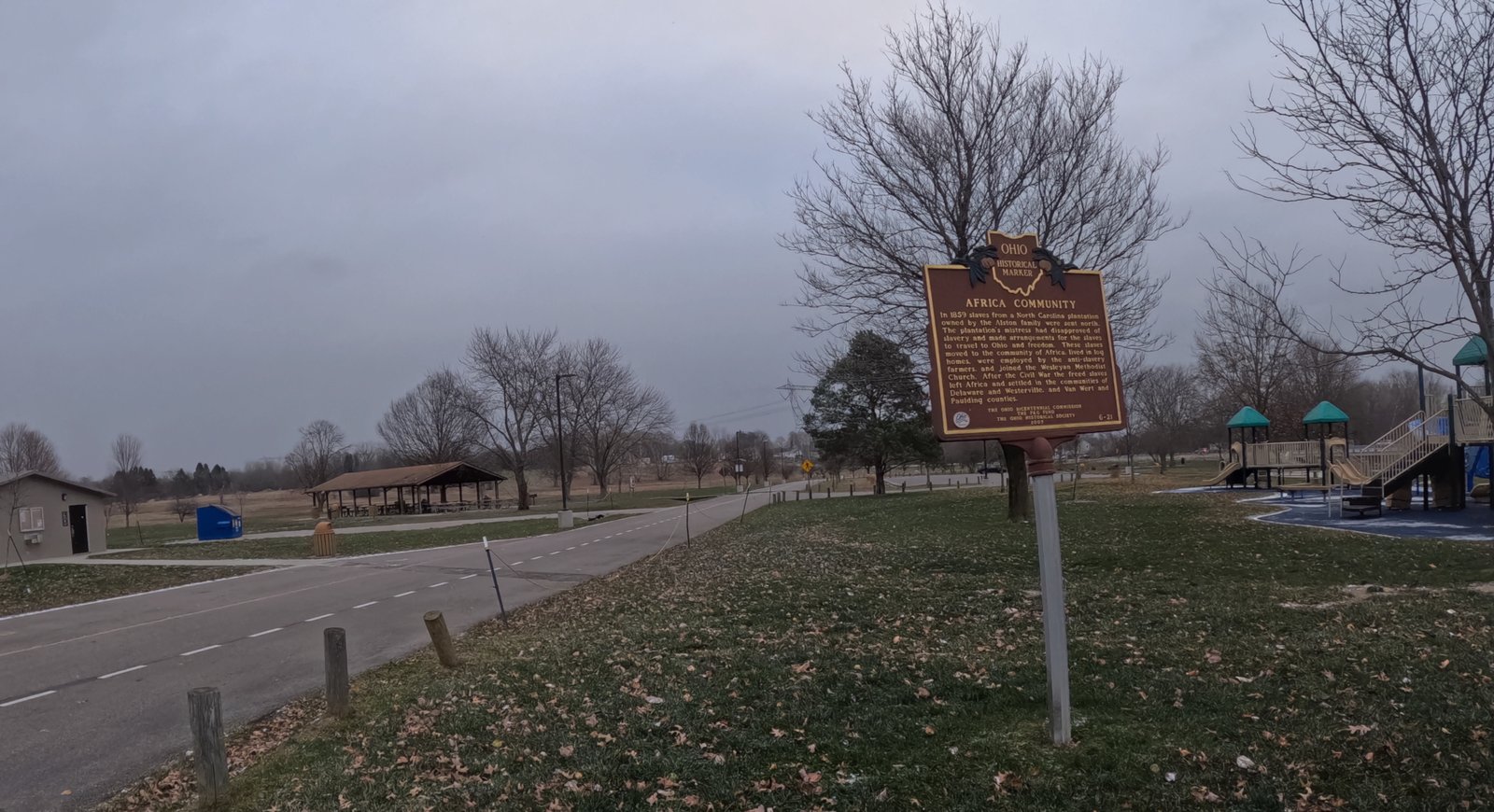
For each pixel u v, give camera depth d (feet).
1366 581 39.32
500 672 30.58
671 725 22.00
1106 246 72.95
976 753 18.53
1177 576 42.88
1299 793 15.81
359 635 42.88
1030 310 20.20
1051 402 19.90
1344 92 22.93
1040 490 19.33
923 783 17.22
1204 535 58.59
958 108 72.02
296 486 407.03
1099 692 22.21
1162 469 187.21
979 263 19.93
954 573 47.14
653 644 32.83
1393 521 66.64
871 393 163.43
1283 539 55.67
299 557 89.71
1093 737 18.97
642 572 63.46
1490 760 16.40
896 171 74.43
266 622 47.80
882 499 138.72
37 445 270.46
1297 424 146.20
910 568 49.88
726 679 26.27
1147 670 24.16
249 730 27.07
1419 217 22.16
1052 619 18.92
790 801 16.81
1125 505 85.76
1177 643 27.37
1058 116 72.33
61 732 27.50
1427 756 16.80
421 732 23.76
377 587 61.21
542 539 103.91
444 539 107.86
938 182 72.08
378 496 332.19
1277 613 31.24
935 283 19.67
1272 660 24.29
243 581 68.74
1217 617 31.22
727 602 42.27
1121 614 33.01
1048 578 19.04
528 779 18.94
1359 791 15.64
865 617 35.53
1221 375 124.98
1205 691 21.77
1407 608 31.01
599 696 25.46
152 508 336.49
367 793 19.34
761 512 135.03
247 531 156.87
